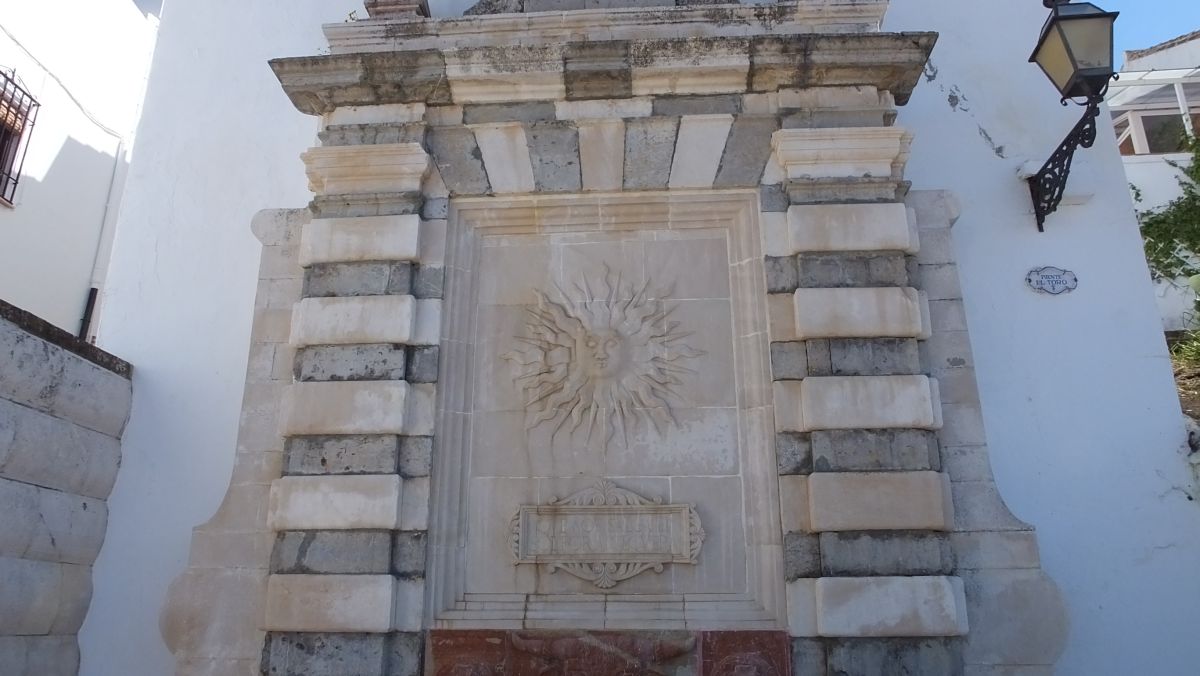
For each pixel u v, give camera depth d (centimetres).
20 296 1070
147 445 700
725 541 598
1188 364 917
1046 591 586
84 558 653
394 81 662
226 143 798
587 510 605
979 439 624
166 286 751
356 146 657
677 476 614
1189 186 1157
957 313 656
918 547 557
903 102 684
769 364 615
